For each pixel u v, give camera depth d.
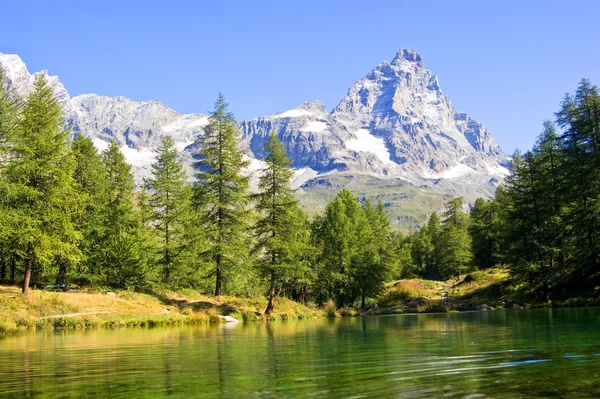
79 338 18.30
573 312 27.56
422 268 101.38
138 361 11.29
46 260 27.72
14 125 27.67
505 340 14.16
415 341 15.06
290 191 37.84
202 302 35.41
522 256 44.47
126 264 38.00
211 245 38.06
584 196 39.34
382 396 6.93
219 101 38.94
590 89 40.00
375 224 81.06
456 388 7.34
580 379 7.80
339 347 13.95
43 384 8.45
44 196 27.86
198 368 10.09
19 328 22.31
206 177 37.69
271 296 36.88
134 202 43.81
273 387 7.84
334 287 57.94
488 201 79.44
